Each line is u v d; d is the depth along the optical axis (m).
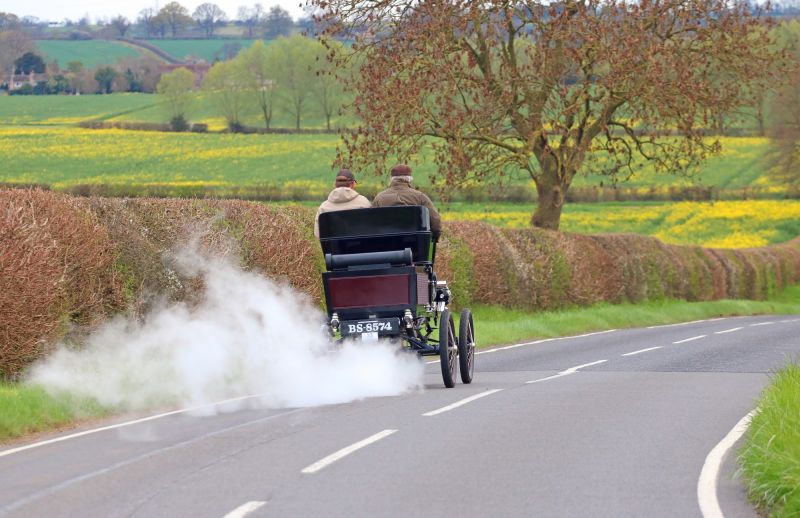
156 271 23.02
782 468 9.97
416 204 19.03
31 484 10.93
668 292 53.97
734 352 26.88
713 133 45.81
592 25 41.62
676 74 41.91
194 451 12.66
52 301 19.16
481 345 29.94
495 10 41.97
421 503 9.88
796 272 80.12
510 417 15.17
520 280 40.09
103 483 10.90
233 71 153.88
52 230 19.75
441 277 34.72
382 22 43.72
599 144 45.22
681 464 11.77
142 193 91.75
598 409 16.02
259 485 10.66
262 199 91.12
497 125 43.50
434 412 15.67
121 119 160.88
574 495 10.23
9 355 18.20
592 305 45.44
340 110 44.12
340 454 12.28
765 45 44.06
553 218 46.88
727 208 98.56
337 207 19.16
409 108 41.84
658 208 98.88
